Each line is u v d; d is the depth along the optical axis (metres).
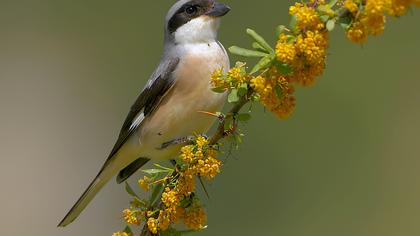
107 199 14.54
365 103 13.69
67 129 15.47
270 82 5.43
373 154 13.38
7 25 15.93
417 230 12.62
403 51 13.97
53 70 15.70
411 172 13.24
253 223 12.83
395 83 13.88
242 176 13.05
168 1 15.05
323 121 13.57
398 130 13.54
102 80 15.38
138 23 15.07
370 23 5.04
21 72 15.79
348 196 13.06
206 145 5.85
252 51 5.48
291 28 5.31
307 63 5.29
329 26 5.14
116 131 15.24
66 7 15.75
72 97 15.55
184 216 6.00
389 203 12.98
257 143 13.27
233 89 5.64
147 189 6.08
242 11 13.85
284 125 13.45
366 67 13.96
